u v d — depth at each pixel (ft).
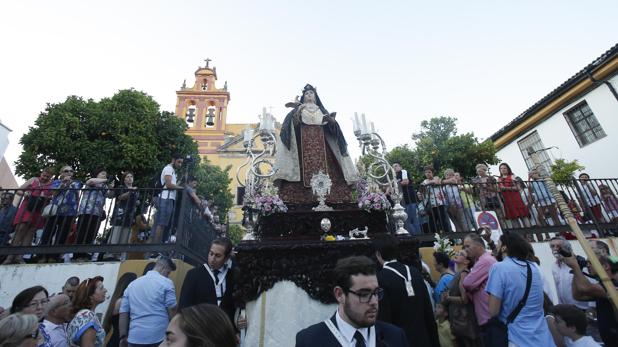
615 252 23.56
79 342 9.86
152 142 46.19
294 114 21.24
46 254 18.71
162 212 20.67
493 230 21.24
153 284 11.80
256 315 13.07
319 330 6.13
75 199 20.13
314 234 16.28
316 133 20.93
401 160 50.31
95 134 43.60
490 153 47.16
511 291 9.12
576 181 27.12
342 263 6.40
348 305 5.96
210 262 11.98
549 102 44.65
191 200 22.68
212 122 97.60
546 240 23.91
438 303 13.70
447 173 27.48
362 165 20.71
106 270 17.02
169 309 11.87
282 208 16.37
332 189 19.58
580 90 40.65
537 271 9.50
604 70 37.50
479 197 25.12
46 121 41.39
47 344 9.36
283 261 14.03
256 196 16.78
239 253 13.97
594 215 26.27
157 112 49.11
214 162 85.61
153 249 18.24
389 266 10.93
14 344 7.07
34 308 10.39
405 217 17.30
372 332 6.12
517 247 9.77
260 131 19.42
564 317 10.37
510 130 51.21
